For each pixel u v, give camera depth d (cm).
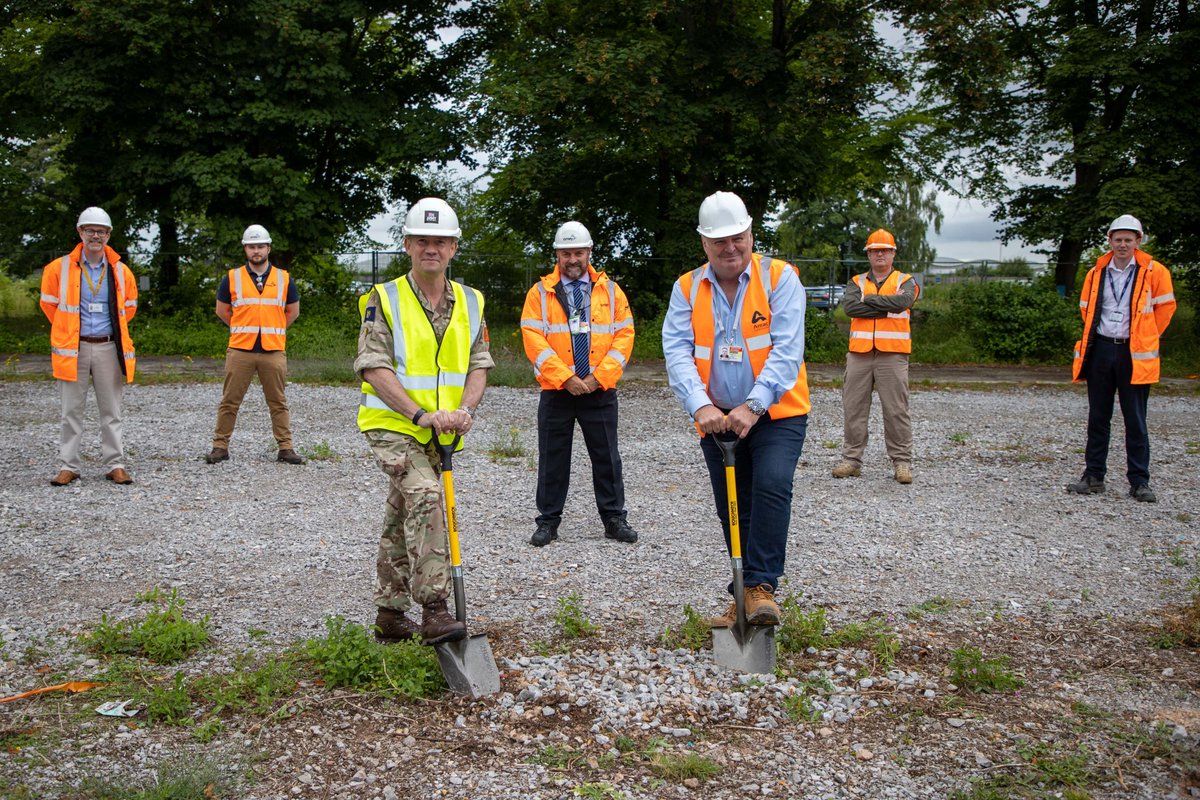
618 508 631
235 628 458
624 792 315
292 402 1329
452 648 389
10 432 1044
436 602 397
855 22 1967
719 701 378
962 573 560
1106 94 2250
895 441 833
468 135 2133
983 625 473
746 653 410
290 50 2005
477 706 372
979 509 727
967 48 1923
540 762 334
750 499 459
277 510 703
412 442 407
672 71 2078
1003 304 2103
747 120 2083
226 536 628
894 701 384
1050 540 637
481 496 758
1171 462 939
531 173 1992
